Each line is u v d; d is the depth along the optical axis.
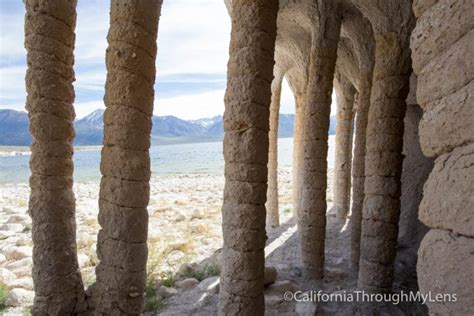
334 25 8.38
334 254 11.27
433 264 2.02
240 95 4.78
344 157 15.60
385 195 6.96
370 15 7.32
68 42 5.31
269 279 7.88
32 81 5.10
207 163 59.28
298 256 10.74
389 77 7.00
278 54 14.42
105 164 5.14
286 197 23.45
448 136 1.97
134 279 5.10
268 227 14.85
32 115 5.16
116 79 5.03
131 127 5.03
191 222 14.88
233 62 4.88
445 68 1.98
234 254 4.84
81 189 26.42
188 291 7.73
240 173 4.80
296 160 16.52
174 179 36.12
